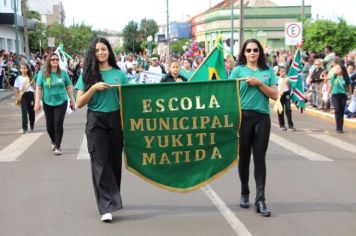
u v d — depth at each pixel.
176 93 6.05
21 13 45.69
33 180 8.03
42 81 10.08
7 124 15.35
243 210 6.40
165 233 5.58
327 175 8.41
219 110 6.11
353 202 6.81
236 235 5.51
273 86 6.20
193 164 6.18
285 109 13.80
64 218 6.13
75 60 30.52
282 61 20.89
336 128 13.80
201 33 65.25
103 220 5.93
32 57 35.09
